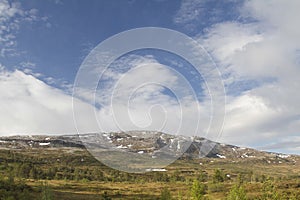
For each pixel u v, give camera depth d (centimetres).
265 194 9125
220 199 7994
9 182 7844
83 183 13062
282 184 11738
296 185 11612
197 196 6875
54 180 13488
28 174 13775
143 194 10156
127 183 14025
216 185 10819
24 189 7081
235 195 6531
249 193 9856
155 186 12750
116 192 10400
